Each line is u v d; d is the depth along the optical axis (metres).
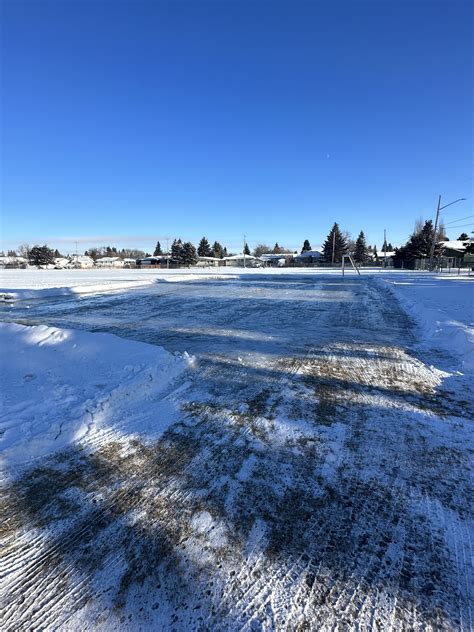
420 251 62.94
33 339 6.32
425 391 4.79
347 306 13.08
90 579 2.02
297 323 9.61
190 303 14.00
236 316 10.78
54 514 2.52
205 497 2.68
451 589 1.96
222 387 4.87
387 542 2.27
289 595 1.92
